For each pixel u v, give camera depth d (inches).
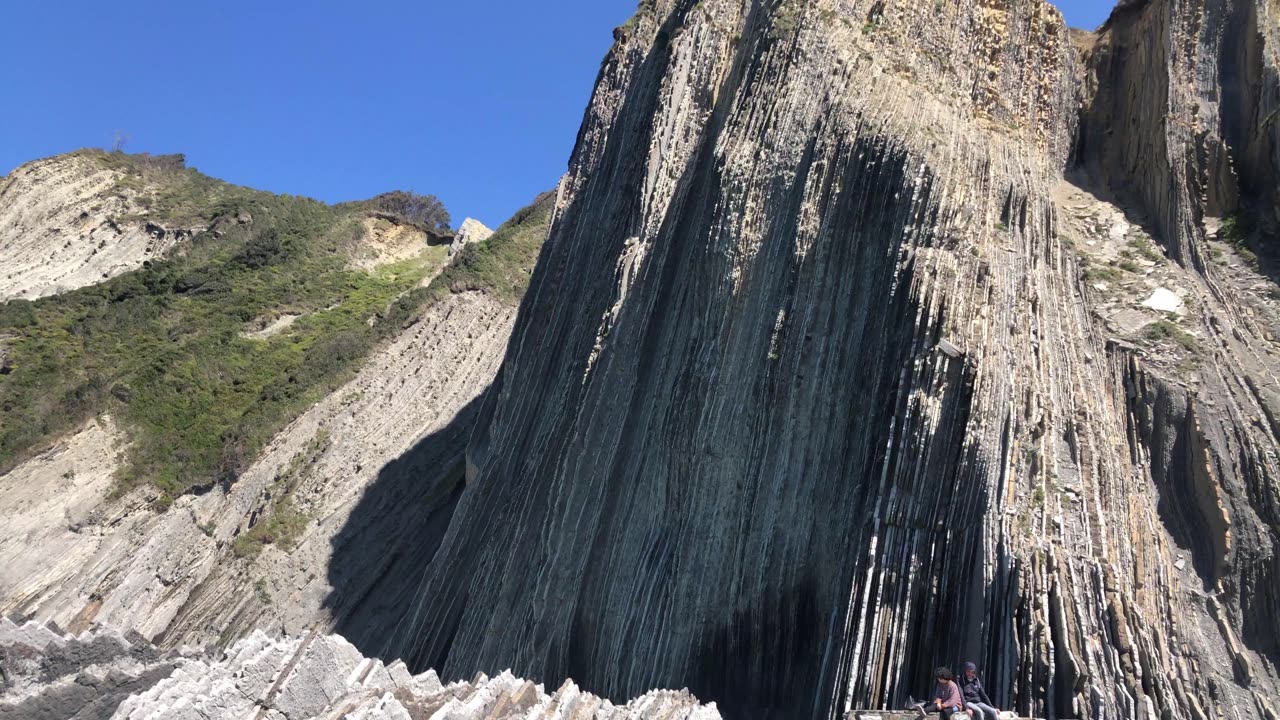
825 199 916.6
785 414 855.7
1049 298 844.0
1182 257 898.7
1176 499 722.8
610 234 1258.6
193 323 2225.6
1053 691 578.2
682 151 1178.6
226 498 1738.4
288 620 1502.2
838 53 1005.2
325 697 528.1
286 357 2100.1
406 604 1480.1
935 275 784.9
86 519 1700.3
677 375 975.0
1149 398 769.6
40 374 1995.6
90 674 573.9
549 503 1072.2
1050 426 721.6
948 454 704.4
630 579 922.7
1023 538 646.5
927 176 852.6
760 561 820.0
